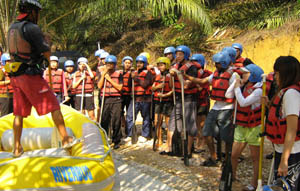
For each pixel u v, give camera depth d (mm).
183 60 5656
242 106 4004
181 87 5410
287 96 2682
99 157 3734
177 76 5590
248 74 4113
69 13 11461
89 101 7465
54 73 7438
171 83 5750
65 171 3311
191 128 5527
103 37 19172
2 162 3420
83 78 7227
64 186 3205
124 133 7660
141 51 15625
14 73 3250
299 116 2701
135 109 6914
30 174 3160
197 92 5930
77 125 4758
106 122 6488
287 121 2664
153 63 13094
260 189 3316
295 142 2740
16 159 3354
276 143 2863
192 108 5512
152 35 15883
